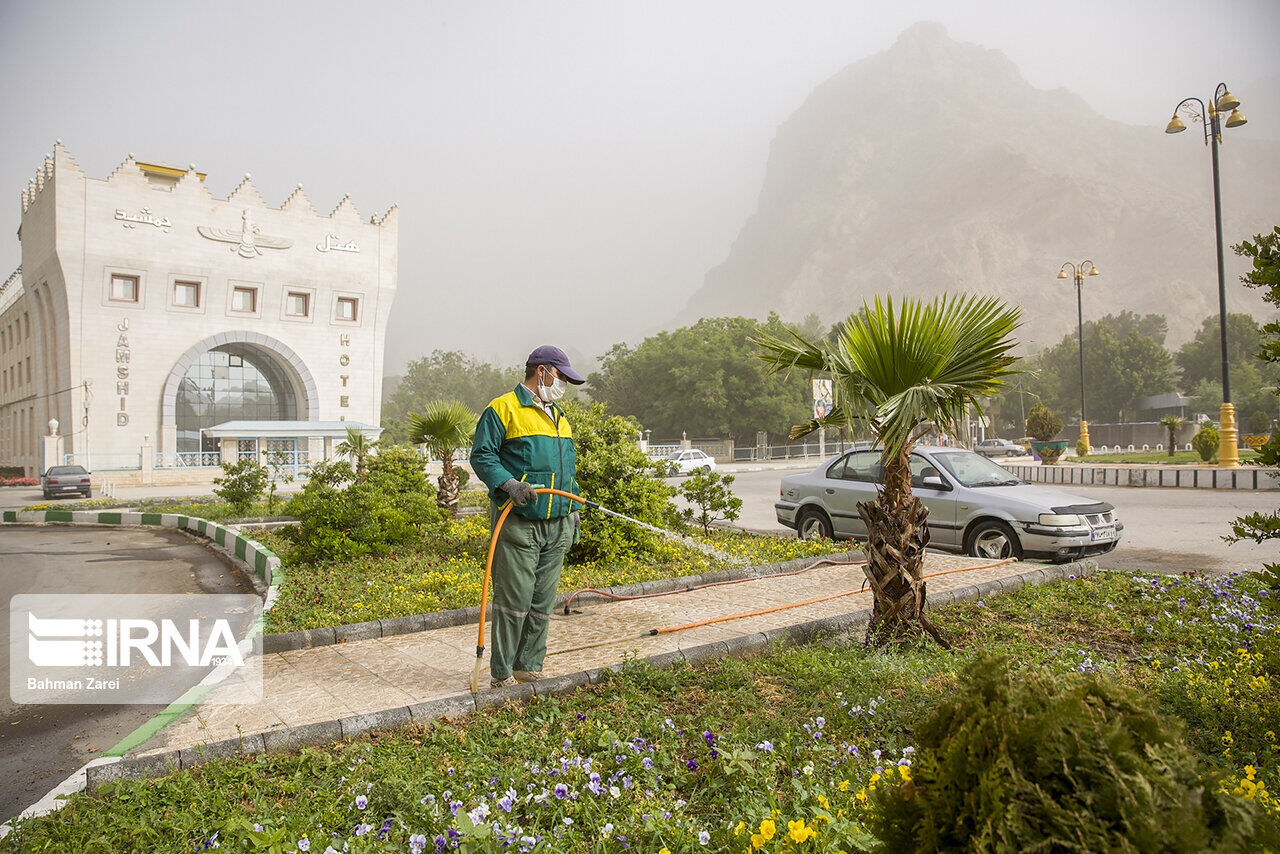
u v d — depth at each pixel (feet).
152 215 127.34
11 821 10.20
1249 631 17.90
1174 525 41.91
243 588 30.25
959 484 30.83
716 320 189.16
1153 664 16.10
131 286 126.82
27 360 146.10
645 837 9.27
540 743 12.02
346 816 9.91
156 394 128.06
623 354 208.64
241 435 118.32
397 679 15.88
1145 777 5.71
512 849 8.92
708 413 177.06
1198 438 89.30
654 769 10.98
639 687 14.56
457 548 33.19
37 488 120.37
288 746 12.44
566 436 15.70
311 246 142.61
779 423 175.11
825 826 8.82
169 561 37.91
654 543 29.66
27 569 36.14
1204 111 74.54
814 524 35.65
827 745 11.72
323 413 144.36
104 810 10.30
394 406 327.06
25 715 15.98
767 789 10.23
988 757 6.16
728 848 8.70
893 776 9.66
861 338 16.79
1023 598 21.94
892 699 13.37
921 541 17.15
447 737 12.39
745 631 18.88
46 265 124.36
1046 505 27.99
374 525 31.96
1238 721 12.43
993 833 5.75
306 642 18.80
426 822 9.50
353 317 148.66
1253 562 30.48
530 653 15.10
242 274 135.44
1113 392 266.98
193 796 10.53
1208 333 282.36
